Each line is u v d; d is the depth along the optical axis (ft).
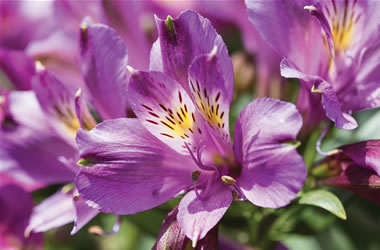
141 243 1.09
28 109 0.94
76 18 0.95
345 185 0.81
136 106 0.76
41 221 0.87
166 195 0.77
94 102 0.83
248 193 0.72
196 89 0.76
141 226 0.94
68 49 0.96
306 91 0.81
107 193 0.74
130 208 0.75
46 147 0.92
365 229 1.02
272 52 0.94
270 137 0.70
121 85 0.79
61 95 0.84
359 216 1.02
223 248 0.93
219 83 0.74
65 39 0.96
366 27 0.81
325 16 0.78
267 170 0.71
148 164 0.76
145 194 0.76
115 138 0.75
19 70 1.00
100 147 0.74
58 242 1.04
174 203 0.91
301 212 0.92
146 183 0.76
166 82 0.75
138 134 0.76
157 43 0.77
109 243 1.07
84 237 1.05
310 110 0.83
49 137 0.91
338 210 0.76
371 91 0.81
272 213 0.89
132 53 0.92
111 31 0.80
